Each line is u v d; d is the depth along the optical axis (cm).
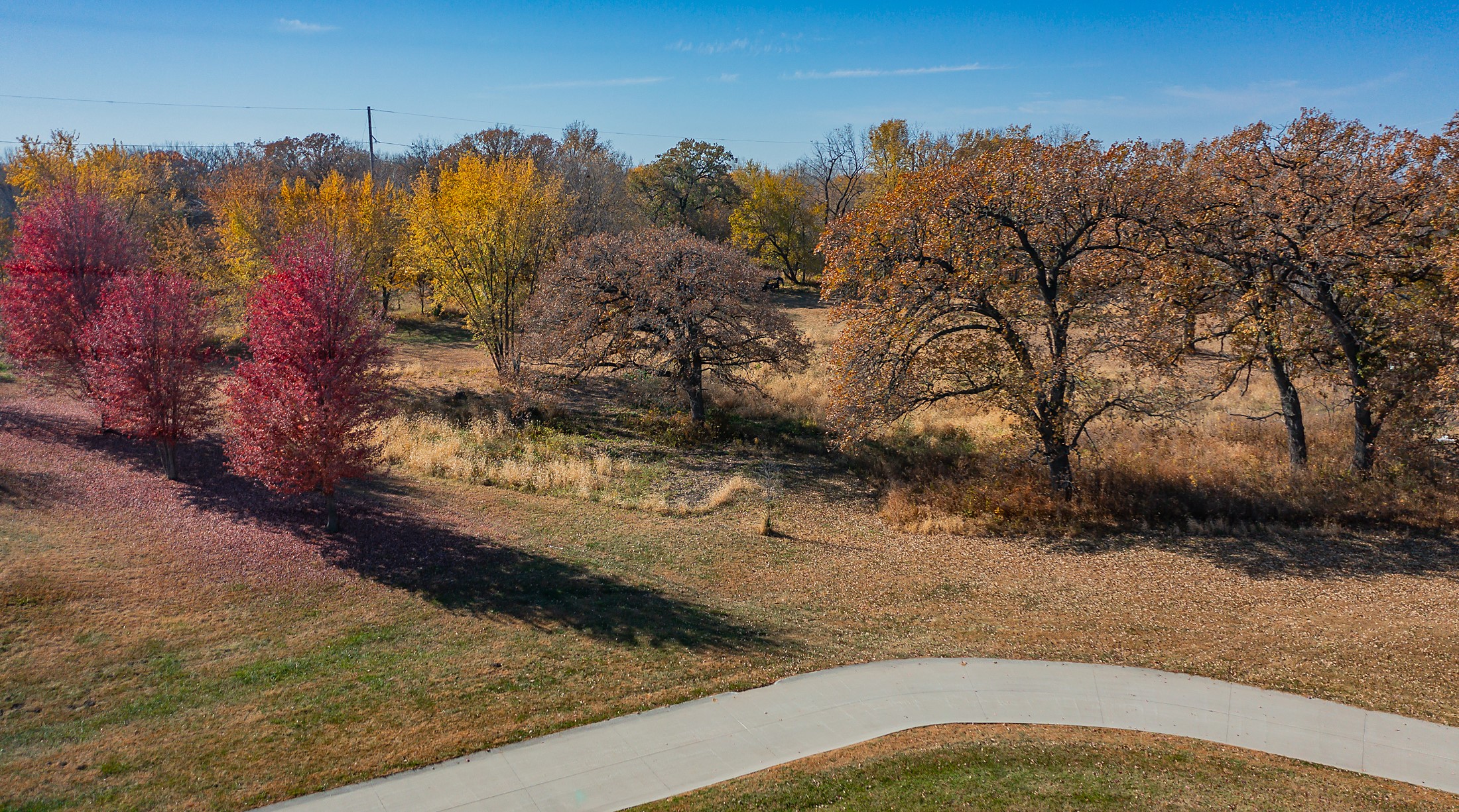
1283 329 2003
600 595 1405
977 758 883
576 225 4353
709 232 6738
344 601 1311
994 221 1914
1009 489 2058
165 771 848
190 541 1505
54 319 2158
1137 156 1833
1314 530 1744
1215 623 1298
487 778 845
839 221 2130
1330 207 1883
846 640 1253
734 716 987
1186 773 851
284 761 872
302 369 1507
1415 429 1906
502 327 3306
